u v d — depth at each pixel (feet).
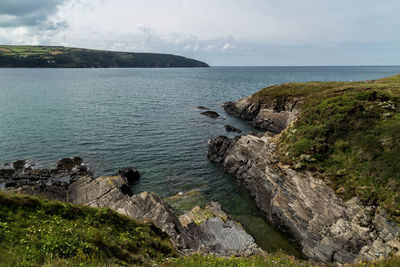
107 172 117.29
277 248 72.54
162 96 344.49
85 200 88.79
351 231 58.95
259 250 65.41
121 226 43.32
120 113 232.12
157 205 74.64
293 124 102.22
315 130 86.28
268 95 220.84
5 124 180.04
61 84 447.83
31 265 25.66
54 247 29.58
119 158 132.77
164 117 223.51
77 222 37.88
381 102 87.35
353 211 61.36
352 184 66.13
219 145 139.95
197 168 127.44
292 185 79.66
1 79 505.25
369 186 62.90
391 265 31.99
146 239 43.45
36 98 293.23
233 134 182.91
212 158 136.77
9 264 24.68
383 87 109.50
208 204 95.66
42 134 162.61
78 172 114.52
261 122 210.38
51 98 297.12
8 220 32.37
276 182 87.97
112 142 154.71
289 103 196.75
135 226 45.98
